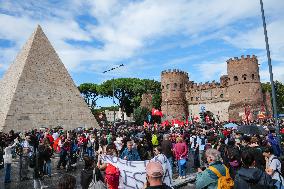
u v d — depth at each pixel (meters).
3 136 26.33
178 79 88.38
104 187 8.98
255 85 76.50
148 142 20.77
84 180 9.17
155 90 104.81
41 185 15.27
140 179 10.44
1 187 16.11
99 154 10.30
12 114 48.56
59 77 60.34
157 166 4.54
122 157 13.32
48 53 60.75
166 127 37.47
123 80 99.19
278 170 7.88
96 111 109.88
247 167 6.31
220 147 11.98
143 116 82.12
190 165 22.59
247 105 75.31
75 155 21.94
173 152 19.14
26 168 18.39
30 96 52.66
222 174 6.07
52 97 56.59
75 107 60.19
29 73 54.47
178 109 86.44
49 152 17.92
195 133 24.45
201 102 85.81
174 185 14.73
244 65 77.44
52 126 53.94
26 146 18.84
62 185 5.29
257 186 6.00
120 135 23.05
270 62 20.64
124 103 100.06
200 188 6.11
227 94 81.69
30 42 59.03
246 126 14.29
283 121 44.44
